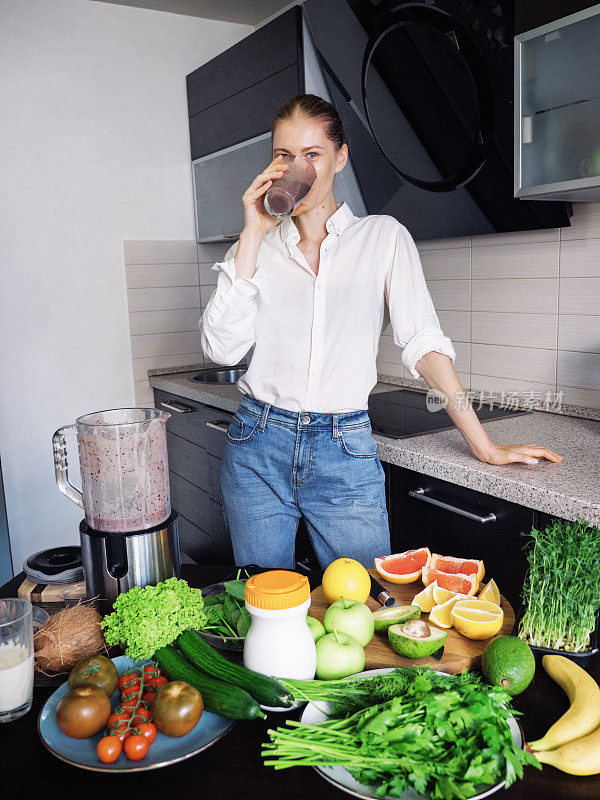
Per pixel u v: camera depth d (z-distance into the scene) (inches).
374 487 61.9
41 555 51.3
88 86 116.7
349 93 82.4
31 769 29.8
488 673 32.4
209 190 122.2
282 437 60.8
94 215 120.4
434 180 78.1
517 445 66.4
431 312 60.9
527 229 76.2
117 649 39.4
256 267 56.6
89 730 30.4
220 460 105.7
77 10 114.1
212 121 116.6
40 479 121.6
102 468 39.7
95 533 40.8
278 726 31.9
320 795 27.5
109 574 40.8
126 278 124.9
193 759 30.0
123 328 126.0
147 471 40.9
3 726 33.1
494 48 65.6
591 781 27.6
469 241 90.0
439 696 28.5
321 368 60.1
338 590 39.9
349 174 88.4
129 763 28.9
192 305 132.5
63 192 117.3
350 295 59.6
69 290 120.0
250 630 34.0
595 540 36.8
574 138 61.1
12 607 35.4
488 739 26.6
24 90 112.0
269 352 61.7
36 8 111.1
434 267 96.5
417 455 68.6
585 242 75.0
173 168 126.6
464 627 36.5
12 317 116.0
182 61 124.4
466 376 94.4
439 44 68.9
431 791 26.5
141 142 122.7
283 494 62.7
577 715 29.7
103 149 119.6
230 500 64.7
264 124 100.3
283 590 32.7
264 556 64.4
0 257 113.8
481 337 90.8
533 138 65.2
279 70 94.0
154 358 130.0
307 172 51.9
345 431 60.1
